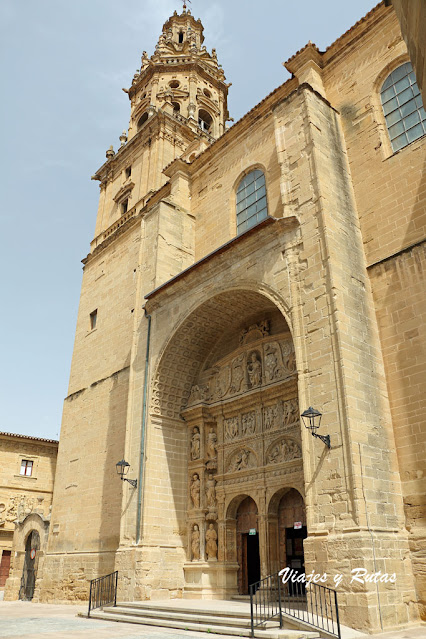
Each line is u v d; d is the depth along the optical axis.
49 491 39.25
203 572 17.34
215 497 18.44
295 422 16.39
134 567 17.02
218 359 20.61
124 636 10.84
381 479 12.27
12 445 38.62
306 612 11.48
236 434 18.45
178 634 11.16
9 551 36.75
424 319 13.64
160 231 22.09
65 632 11.82
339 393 12.63
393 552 11.52
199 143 27.78
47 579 23.64
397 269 14.66
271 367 17.75
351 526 11.34
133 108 38.78
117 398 23.59
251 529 17.02
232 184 22.02
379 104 17.44
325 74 19.53
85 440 24.75
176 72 38.38
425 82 7.15
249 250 17.00
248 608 13.12
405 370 13.62
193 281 19.19
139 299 22.05
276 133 17.53
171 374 19.98
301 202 15.74
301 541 15.62
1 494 37.00
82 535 22.47
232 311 19.09
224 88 40.34
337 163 16.72
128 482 18.77
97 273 29.91
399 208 15.37
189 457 19.59
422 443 12.73
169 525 18.16
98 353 26.59
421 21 6.65
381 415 13.17
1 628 12.91
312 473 12.55
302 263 14.98
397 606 10.95
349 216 15.89
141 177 31.17
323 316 13.77
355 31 18.84
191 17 46.12
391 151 16.55
